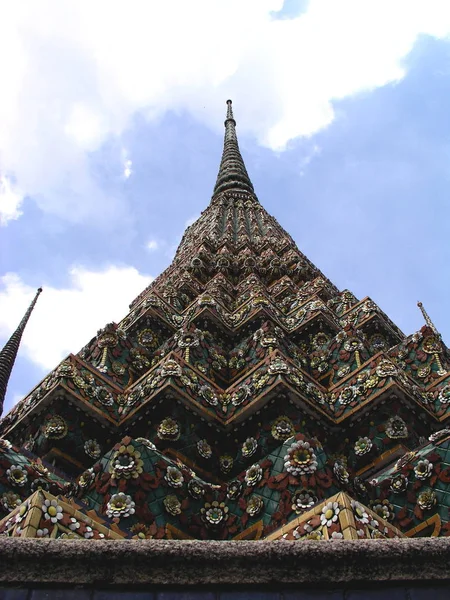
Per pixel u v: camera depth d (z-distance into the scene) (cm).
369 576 534
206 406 1608
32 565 524
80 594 519
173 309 2612
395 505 1208
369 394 1642
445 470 1194
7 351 1911
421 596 522
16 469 1154
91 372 1689
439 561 538
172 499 1157
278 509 1110
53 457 1502
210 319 2458
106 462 1172
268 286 3459
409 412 1627
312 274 3606
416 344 2089
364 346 1997
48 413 1567
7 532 776
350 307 2739
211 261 3625
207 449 1567
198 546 548
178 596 525
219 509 1205
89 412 1580
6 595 511
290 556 541
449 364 2047
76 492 1159
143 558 536
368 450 1566
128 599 520
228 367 2078
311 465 1141
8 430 1653
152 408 1578
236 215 4925
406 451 1538
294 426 1569
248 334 2447
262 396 1587
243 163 6812
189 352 1967
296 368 1700
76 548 536
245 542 555
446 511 1141
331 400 1712
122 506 1087
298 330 2488
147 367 2042
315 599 526
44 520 780
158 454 1215
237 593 530
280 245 3938
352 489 1173
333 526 823
